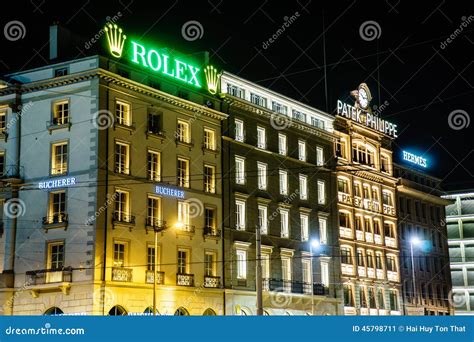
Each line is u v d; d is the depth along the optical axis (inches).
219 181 2377.0
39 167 2052.2
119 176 2022.6
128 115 2094.0
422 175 3693.4
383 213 3282.5
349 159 3088.1
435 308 3567.9
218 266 2306.8
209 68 2432.3
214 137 2389.3
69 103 2043.6
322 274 2790.4
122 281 1968.5
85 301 1892.2
